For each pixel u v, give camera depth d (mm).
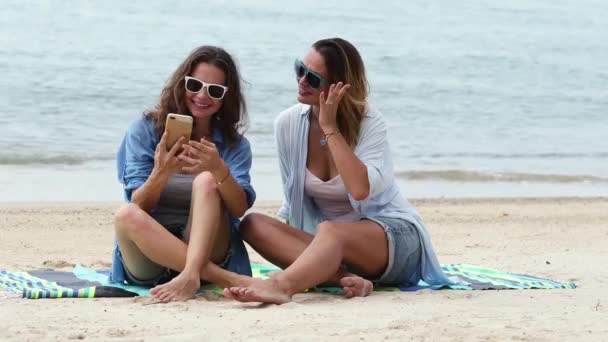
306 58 16656
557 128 52844
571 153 45938
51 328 13125
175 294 15344
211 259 16766
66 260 21859
